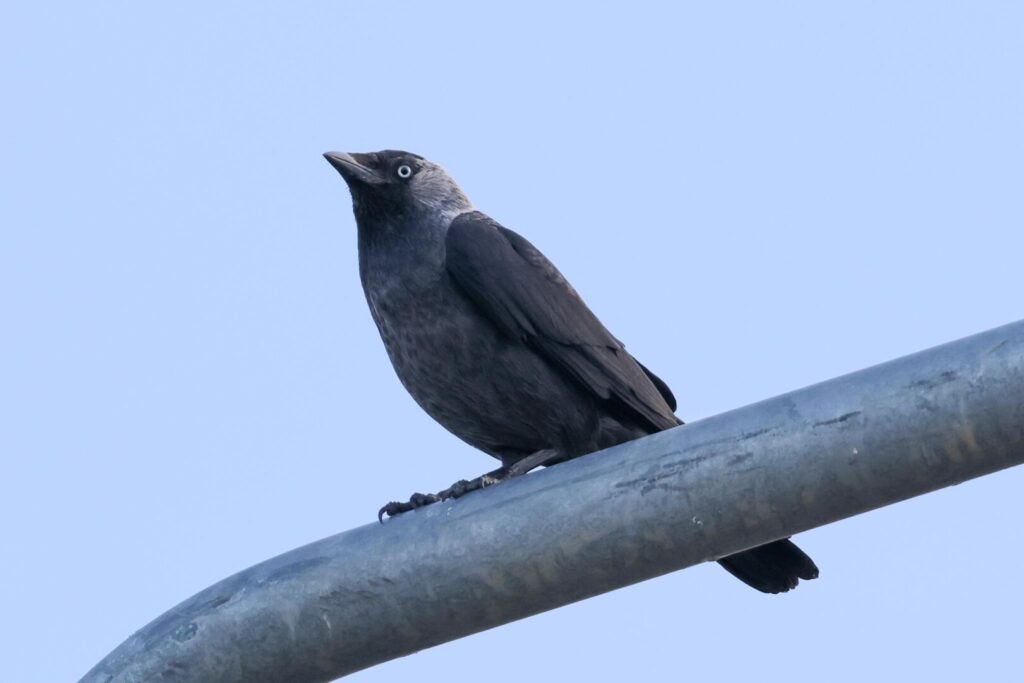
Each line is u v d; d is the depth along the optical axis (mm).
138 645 6043
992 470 5508
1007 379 5355
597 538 5871
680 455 5809
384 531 6039
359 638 6031
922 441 5484
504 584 5953
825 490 5652
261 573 6074
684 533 5820
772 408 5738
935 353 5543
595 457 5984
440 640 6105
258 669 6047
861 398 5578
